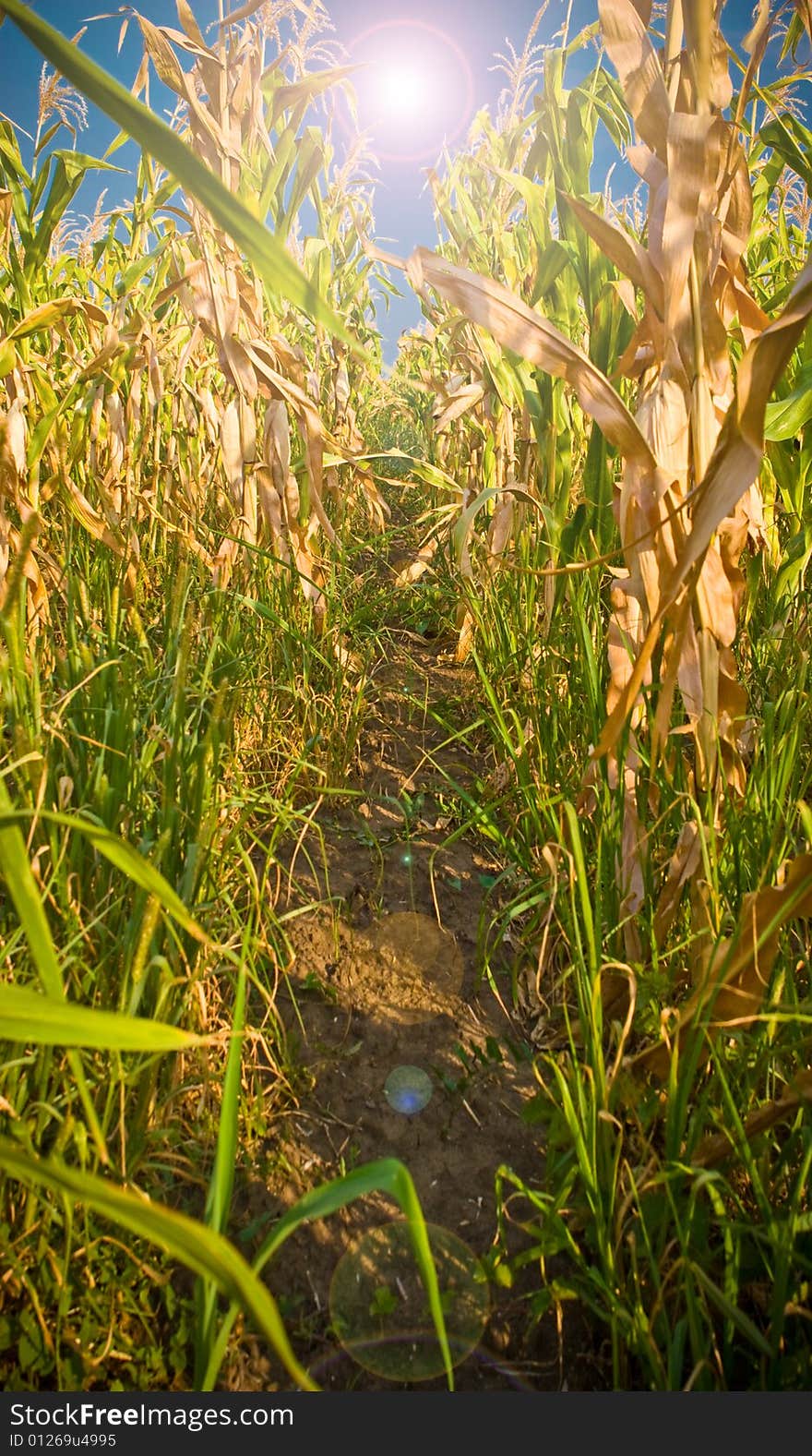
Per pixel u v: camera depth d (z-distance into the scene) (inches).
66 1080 41.5
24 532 38.5
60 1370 37.4
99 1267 41.2
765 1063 43.3
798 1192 37.4
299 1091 54.7
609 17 49.4
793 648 72.5
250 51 95.9
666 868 61.4
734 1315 35.7
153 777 60.7
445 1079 56.4
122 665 63.3
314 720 89.2
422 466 106.1
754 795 55.9
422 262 51.7
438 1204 48.8
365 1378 40.0
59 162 94.2
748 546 76.5
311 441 96.0
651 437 52.4
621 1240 41.9
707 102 47.9
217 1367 31.3
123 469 106.0
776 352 38.8
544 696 78.6
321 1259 45.8
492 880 76.0
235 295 94.9
